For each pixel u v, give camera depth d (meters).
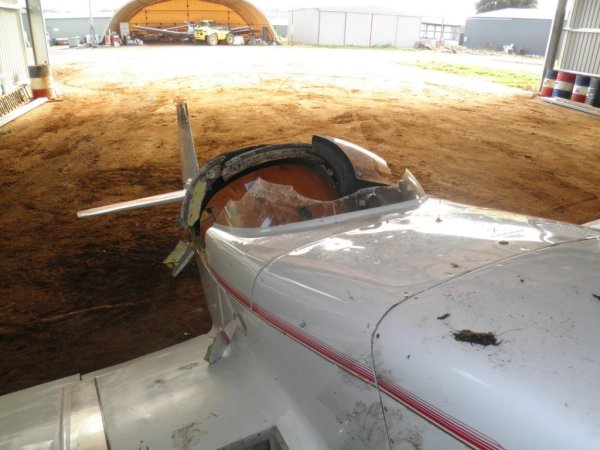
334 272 1.80
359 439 1.46
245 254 2.23
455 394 1.22
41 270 4.70
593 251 1.72
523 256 1.69
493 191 6.88
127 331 3.78
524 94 16.03
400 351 1.37
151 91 15.60
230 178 3.06
